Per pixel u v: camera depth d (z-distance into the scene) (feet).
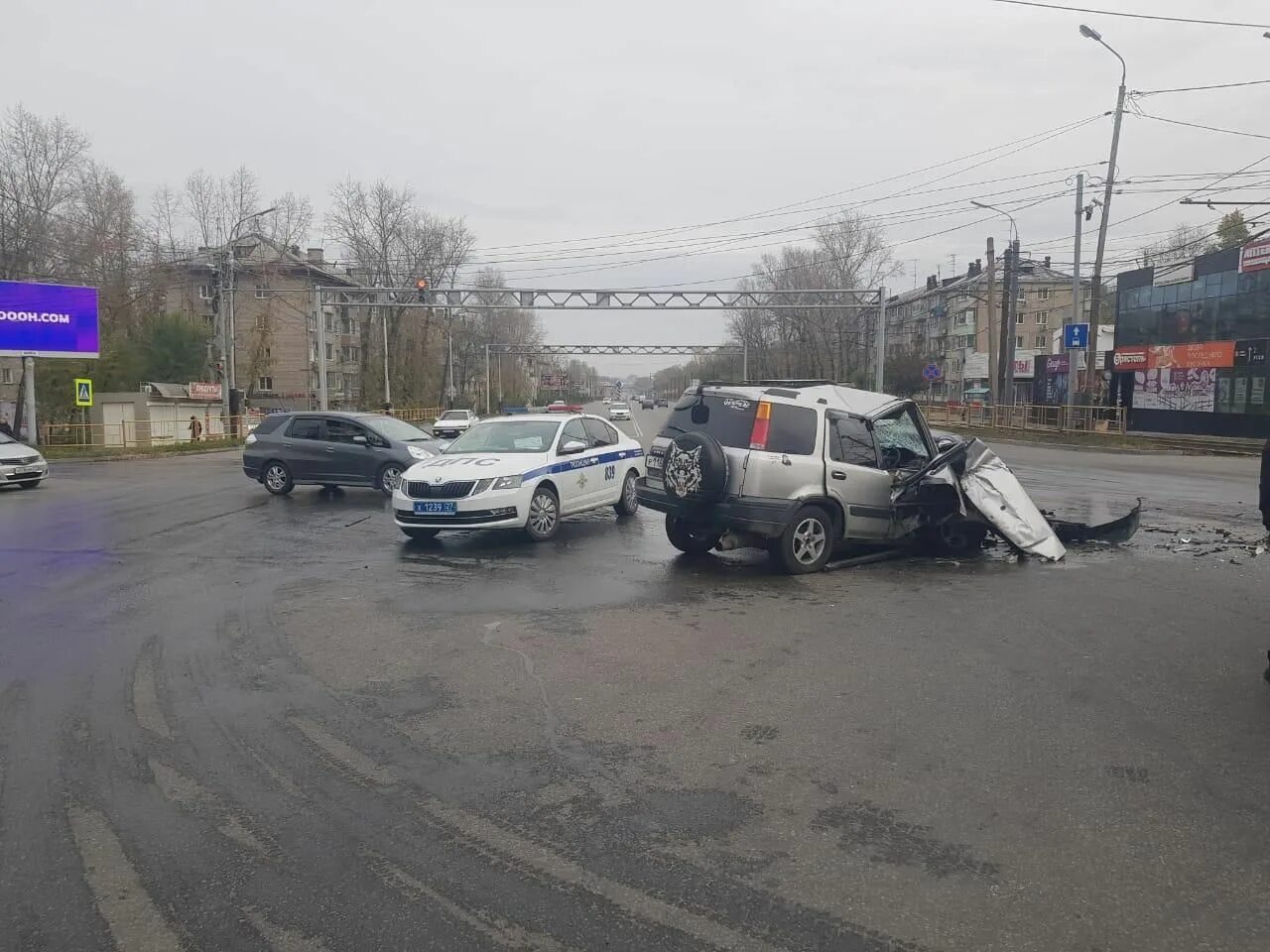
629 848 11.62
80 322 112.27
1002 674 18.66
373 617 23.70
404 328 222.69
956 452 31.48
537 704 16.97
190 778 13.73
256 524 41.93
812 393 29.94
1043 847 11.64
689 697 17.33
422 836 11.94
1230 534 37.09
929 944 9.58
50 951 9.53
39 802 12.92
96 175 162.20
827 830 12.09
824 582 27.76
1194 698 17.24
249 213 171.94
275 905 10.35
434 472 34.78
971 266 232.73
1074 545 34.60
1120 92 94.99
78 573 29.94
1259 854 11.46
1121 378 134.10
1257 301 107.65
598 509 43.57
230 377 140.26
